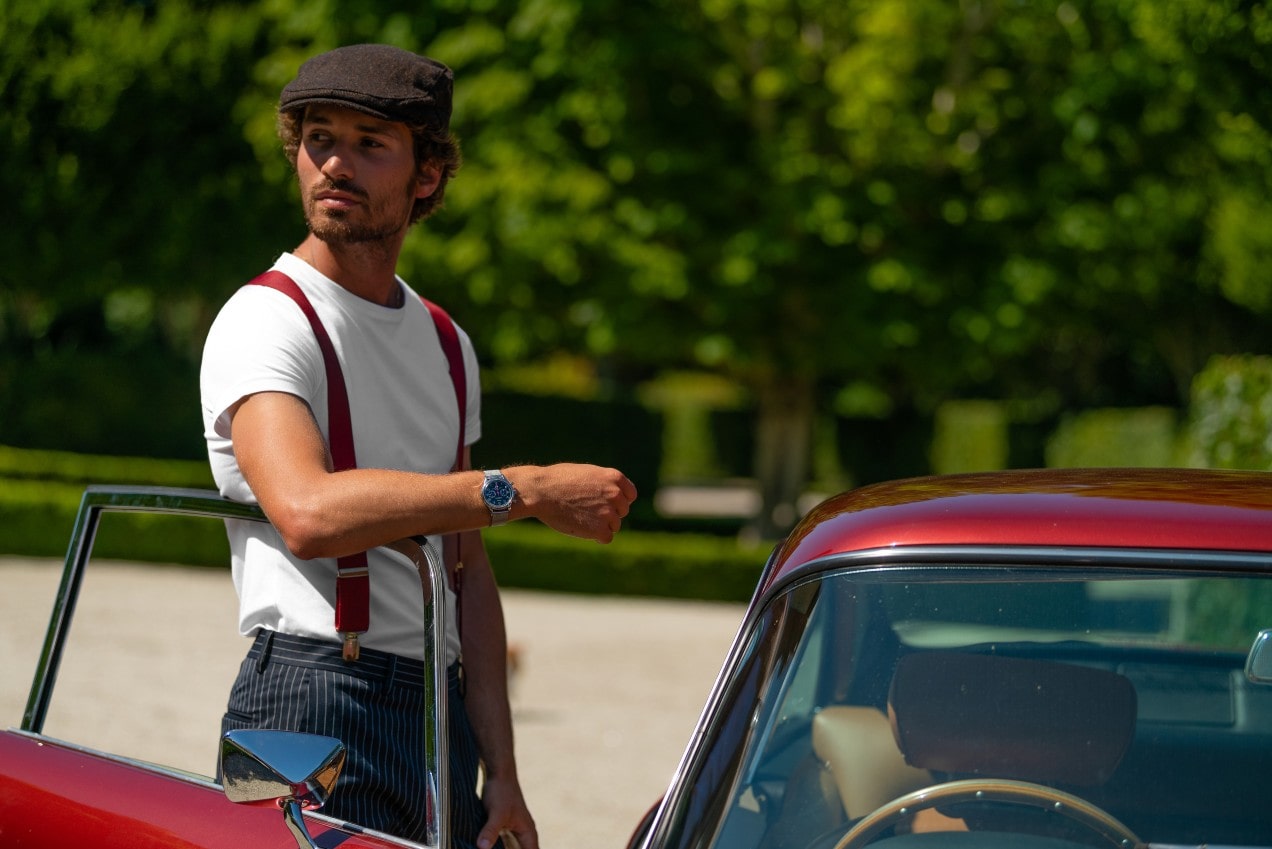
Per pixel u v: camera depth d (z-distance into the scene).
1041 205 31.62
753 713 4.11
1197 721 3.99
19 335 48.22
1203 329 51.09
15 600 22.89
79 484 33.00
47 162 33.84
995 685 4.07
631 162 30.92
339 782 4.82
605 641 23.81
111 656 18.30
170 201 34.69
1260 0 14.11
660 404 78.12
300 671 4.97
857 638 4.13
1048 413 63.50
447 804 4.39
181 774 4.87
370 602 5.04
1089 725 4.02
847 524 4.33
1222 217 33.03
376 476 4.45
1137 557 3.99
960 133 32.62
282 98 5.17
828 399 68.62
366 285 5.26
